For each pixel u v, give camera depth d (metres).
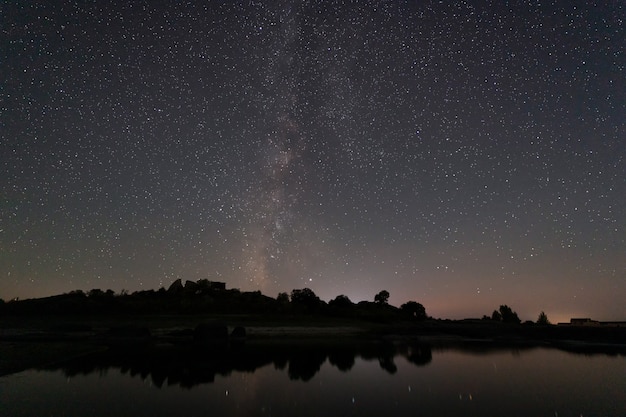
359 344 44.50
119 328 50.09
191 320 67.56
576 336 53.50
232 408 15.62
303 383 20.78
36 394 17.77
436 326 69.25
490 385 20.33
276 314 78.19
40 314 71.62
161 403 16.31
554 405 16.23
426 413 15.07
